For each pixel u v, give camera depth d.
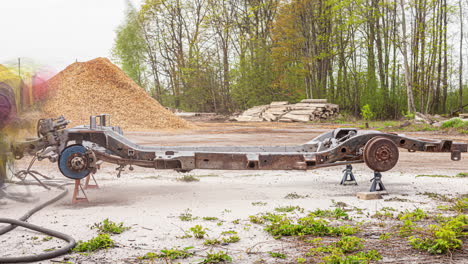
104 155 6.61
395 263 3.81
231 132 25.39
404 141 7.09
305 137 21.22
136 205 6.29
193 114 55.59
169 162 6.53
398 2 43.56
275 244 4.40
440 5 45.66
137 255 4.08
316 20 52.00
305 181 8.60
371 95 49.12
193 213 5.77
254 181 8.61
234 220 5.36
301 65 51.00
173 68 69.44
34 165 11.00
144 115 28.64
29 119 5.63
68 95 27.59
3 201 6.49
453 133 22.38
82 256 4.04
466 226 4.62
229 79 59.81
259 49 55.19
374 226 5.04
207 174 9.59
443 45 45.19
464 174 9.28
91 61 31.02
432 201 6.48
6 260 3.80
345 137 7.66
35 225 4.82
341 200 6.62
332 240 4.52
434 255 4.02
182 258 3.98
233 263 3.85
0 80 4.99
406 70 37.56
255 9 57.66
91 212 5.82
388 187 7.79
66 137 6.36
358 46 49.91
